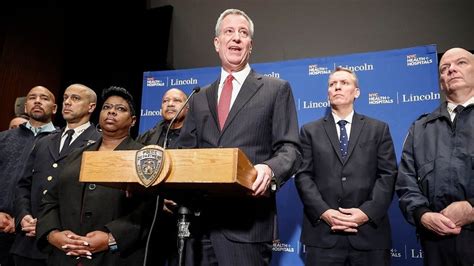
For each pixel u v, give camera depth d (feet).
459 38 12.69
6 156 10.18
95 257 6.56
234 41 5.82
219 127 5.46
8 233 9.80
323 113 10.73
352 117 8.77
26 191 8.93
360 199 7.77
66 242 6.52
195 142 5.73
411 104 10.05
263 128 5.34
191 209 4.43
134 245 6.81
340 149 8.30
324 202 7.79
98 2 16.05
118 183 4.16
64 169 7.47
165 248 8.17
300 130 9.00
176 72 12.49
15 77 14.92
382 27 13.42
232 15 6.04
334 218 7.45
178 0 15.90
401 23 13.26
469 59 7.25
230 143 5.23
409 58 10.24
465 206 6.24
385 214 7.84
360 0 13.79
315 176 8.31
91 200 6.98
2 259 9.71
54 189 7.42
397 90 10.21
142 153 3.89
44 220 7.00
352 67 10.67
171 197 4.43
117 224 6.60
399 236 9.56
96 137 9.21
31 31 15.52
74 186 7.12
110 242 6.60
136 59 15.62
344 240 7.54
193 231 5.10
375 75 10.45
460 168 6.59
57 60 16.07
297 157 5.11
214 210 5.09
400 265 9.48
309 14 14.21
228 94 5.72
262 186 4.23
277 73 11.34
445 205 6.56
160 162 3.77
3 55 14.69
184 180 3.70
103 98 8.30
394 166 8.12
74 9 16.05
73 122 9.53
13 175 9.89
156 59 15.40
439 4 13.05
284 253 10.33
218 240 4.94
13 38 15.02
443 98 10.93
